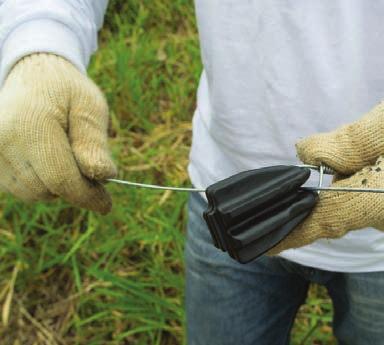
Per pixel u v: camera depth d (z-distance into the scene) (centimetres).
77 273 194
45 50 98
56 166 89
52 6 102
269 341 137
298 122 101
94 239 209
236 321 131
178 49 283
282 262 122
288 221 81
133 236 202
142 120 249
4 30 102
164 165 232
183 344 185
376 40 92
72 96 93
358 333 123
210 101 112
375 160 84
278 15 95
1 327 198
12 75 97
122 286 184
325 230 83
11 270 210
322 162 85
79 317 199
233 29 100
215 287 129
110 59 271
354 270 112
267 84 100
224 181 78
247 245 78
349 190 79
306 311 190
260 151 108
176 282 192
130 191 218
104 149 94
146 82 270
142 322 193
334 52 94
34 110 89
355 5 91
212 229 78
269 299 130
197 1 104
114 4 296
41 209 210
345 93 96
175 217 204
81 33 106
